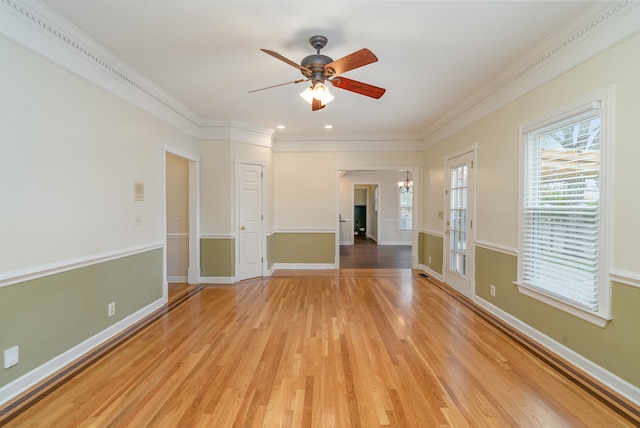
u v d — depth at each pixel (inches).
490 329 120.6
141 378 86.0
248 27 92.1
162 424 68.1
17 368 79.1
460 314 137.4
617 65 79.5
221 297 163.2
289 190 234.5
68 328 94.7
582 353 90.4
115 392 79.5
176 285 188.1
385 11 84.2
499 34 95.5
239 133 194.9
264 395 78.6
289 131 217.6
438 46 102.7
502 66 117.1
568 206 97.6
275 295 167.2
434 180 209.3
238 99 152.1
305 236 236.7
